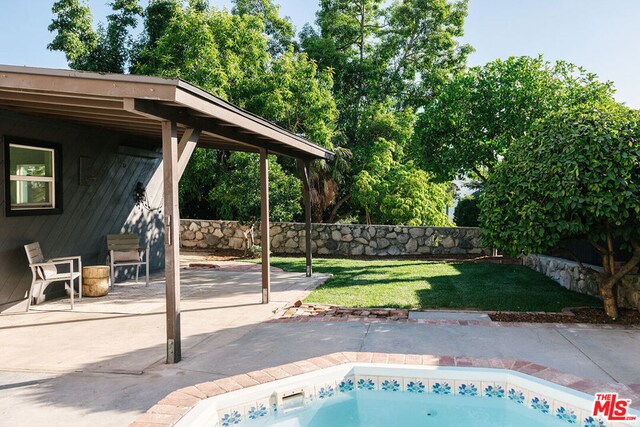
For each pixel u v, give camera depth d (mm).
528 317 6098
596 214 5336
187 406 3359
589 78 10016
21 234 7016
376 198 17625
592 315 6145
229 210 15664
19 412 3453
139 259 9086
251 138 6754
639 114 5938
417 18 21625
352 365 4164
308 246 9586
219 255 13547
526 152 6289
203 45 14336
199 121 5141
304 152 9156
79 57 17688
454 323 5812
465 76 11375
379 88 21672
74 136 8039
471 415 3850
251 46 15703
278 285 8641
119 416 3375
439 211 18141
